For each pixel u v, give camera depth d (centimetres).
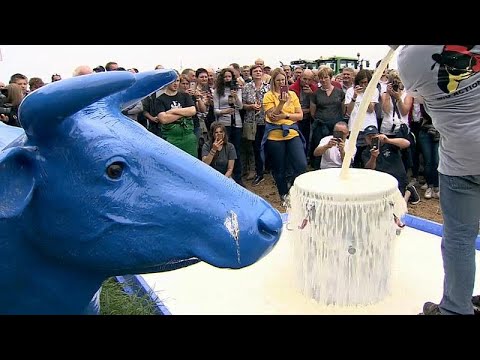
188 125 545
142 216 143
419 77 219
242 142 752
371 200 272
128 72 132
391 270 298
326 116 671
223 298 300
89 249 145
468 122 218
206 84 731
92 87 128
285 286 312
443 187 241
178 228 144
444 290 252
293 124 586
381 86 600
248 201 151
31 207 143
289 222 305
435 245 376
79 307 163
